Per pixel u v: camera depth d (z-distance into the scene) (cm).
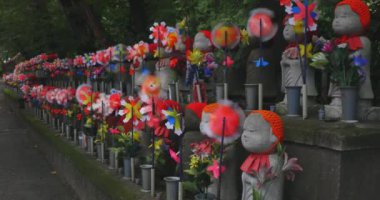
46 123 1005
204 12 545
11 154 895
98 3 930
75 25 1013
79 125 696
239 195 322
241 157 322
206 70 434
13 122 1496
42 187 625
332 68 290
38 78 1391
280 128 267
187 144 357
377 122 281
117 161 467
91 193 474
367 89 297
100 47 955
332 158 248
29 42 1338
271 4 438
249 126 267
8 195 589
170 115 333
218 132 288
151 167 375
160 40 473
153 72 507
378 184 255
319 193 258
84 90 598
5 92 2652
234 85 446
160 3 838
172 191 332
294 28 317
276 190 269
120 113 425
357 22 295
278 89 418
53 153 754
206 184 311
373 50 410
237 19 464
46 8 1230
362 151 249
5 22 1262
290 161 261
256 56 405
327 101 381
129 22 961
